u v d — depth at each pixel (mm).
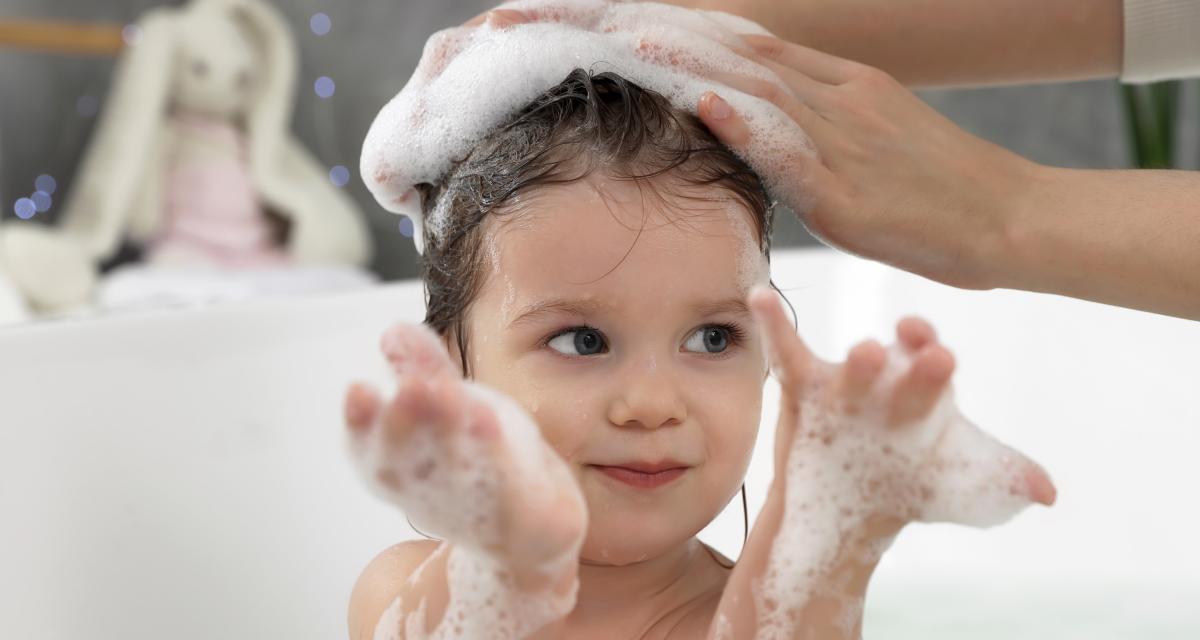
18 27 2551
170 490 1096
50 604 982
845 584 670
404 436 542
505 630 650
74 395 1045
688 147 796
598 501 751
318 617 1181
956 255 834
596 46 850
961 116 2693
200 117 2730
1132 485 1481
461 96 858
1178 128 2572
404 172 889
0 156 2879
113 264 2768
